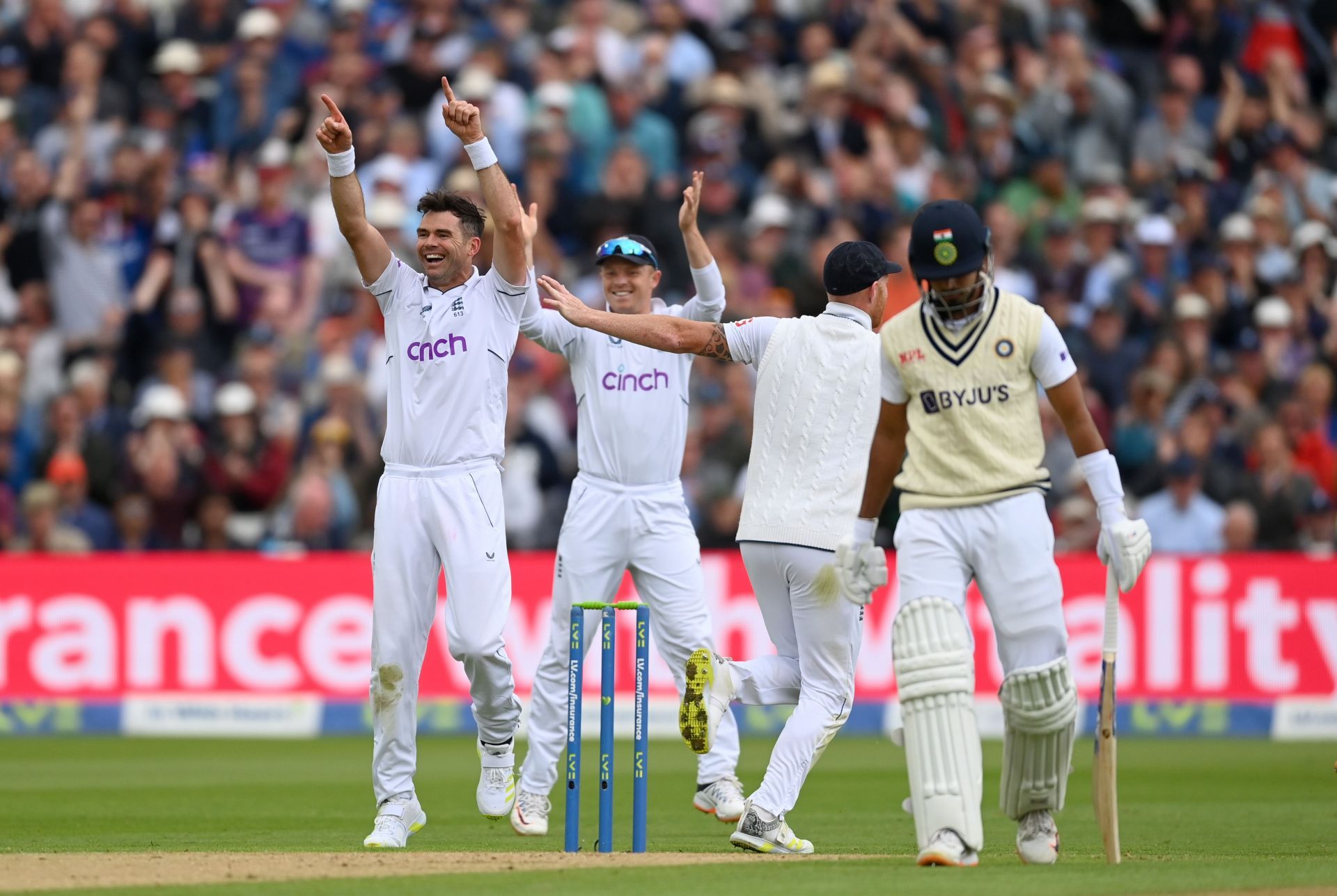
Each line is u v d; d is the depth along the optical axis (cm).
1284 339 5306
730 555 4344
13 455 4906
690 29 6125
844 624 2198
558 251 5359
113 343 5156
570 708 2047
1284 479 4762
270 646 4369
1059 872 1781
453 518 2228
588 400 2592
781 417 2220
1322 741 4375
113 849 2316
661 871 1788
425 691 4425
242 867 1825
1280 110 6191
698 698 2092
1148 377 4881
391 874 1764
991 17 6259
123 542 4622
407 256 5122
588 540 2577
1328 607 4425
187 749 4072
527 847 2306
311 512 4519
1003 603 1870
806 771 2169
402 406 2245
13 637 4338
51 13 5931
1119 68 6291
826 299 5244
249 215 5303
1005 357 1864
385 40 6109
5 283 5362
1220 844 2378
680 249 5275
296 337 5144
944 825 1830
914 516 1894
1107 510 1889
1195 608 4406
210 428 4997
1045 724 1881
